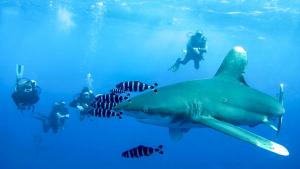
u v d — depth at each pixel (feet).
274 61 220.23
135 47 219.82
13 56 409.08
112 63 433.89
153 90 16.06
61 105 55.16
